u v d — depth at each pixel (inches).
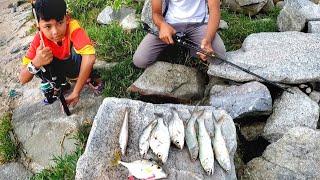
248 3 63.1
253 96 45.9
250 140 46.4
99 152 39.2
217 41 50.0
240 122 46.9
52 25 44.5
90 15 66.7
